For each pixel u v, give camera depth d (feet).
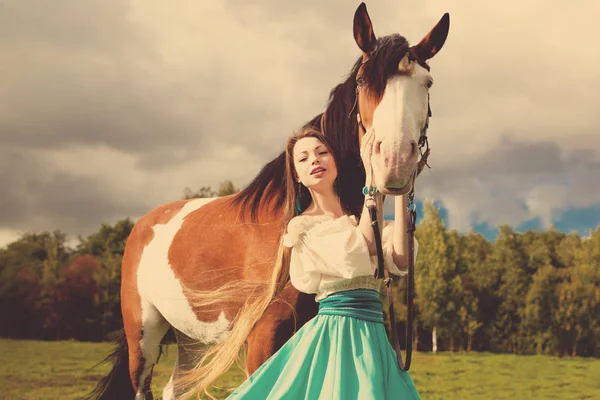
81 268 104.47
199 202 11.46
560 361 66.44
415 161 6.48
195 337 10.57
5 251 121.80
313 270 6.80
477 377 47.11
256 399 6.47
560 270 102.12
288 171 8.03
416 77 7.06
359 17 8.07
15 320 102.68
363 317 6.65
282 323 8.46
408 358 6.45
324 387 6.23
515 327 102.42
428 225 94.99
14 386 32.68
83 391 30.60
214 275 9.77
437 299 92.17
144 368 11.97
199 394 8.09
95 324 101.91
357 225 7.09
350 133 8.50
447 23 8.03
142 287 11.48
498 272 108.99
